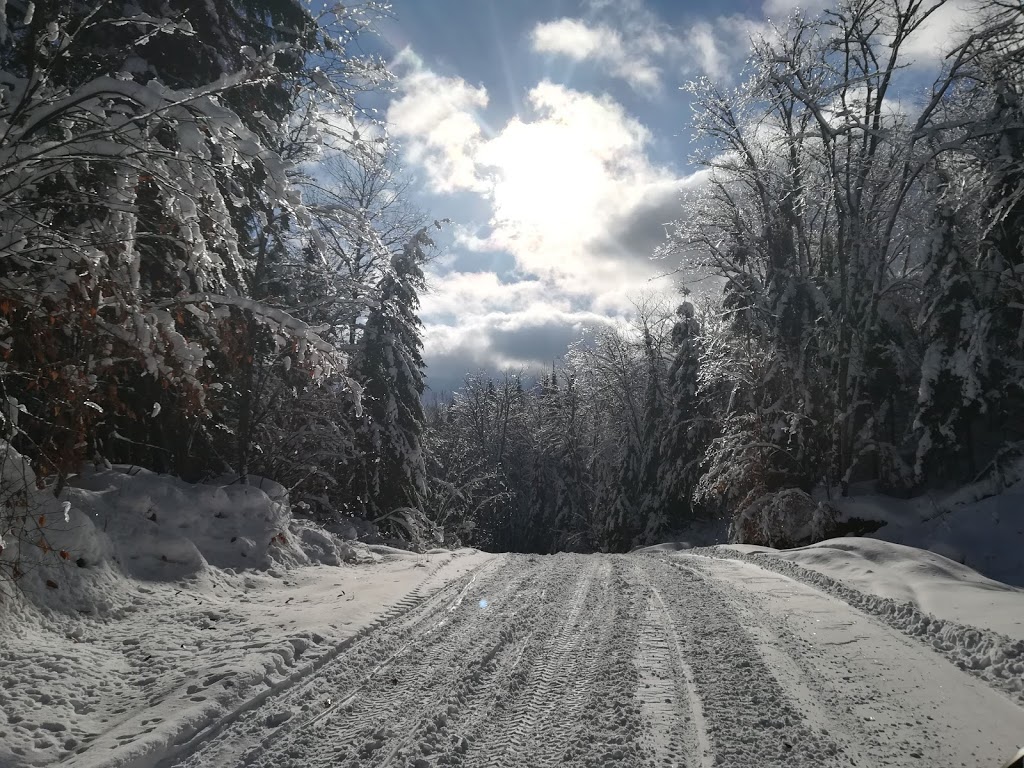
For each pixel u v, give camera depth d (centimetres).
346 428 1961
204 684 547
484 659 662
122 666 596
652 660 667
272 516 1177
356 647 694
